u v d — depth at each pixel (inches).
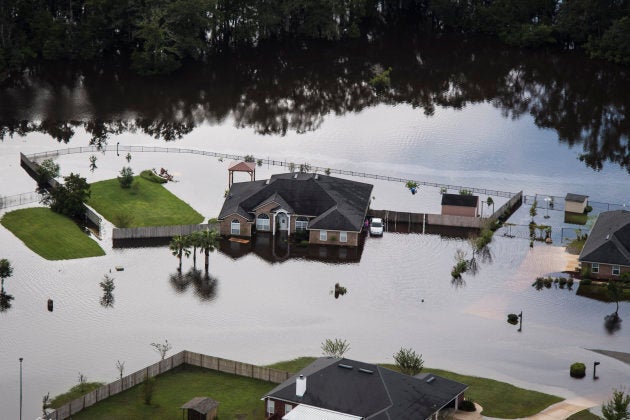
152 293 6510.8
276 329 6063.0
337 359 5088.6
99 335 5925.2
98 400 5088.6
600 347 5910.4
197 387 5275.6
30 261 6875.0
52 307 6230.3
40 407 5137.8
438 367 5615.2
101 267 6870.1
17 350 5713.6
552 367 5644.7
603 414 4830.2
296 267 7003.0
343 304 6432.1
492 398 5255.9
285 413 4822.8
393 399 4739.2
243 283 6717.5
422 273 6939.0
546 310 6397.6
